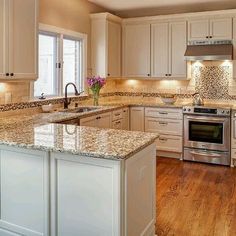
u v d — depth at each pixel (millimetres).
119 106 5441
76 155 2221
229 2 5633
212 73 5852
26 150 2430
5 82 3697
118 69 6129
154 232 2807
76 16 5246
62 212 2344
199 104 5570
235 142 5082
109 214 2162
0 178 2605
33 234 2486
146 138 2549
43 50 4664
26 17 3514
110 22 5742
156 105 5656
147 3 5715
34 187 2441
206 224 3049
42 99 4504
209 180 4391
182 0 5496
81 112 4672
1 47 3211
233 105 5551
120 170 2092
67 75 5262
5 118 3742
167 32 5820
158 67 5949
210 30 5484
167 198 3701
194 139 5395
